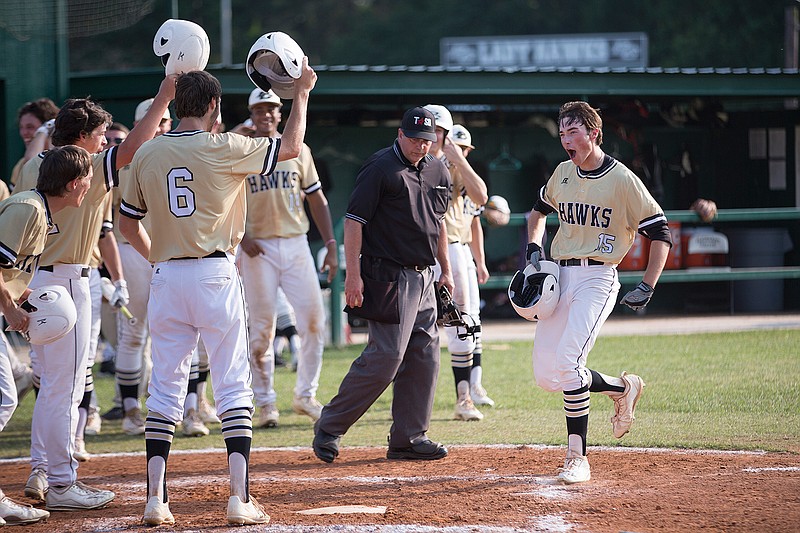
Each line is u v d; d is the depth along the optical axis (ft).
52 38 152.56
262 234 85.46
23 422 96.02
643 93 153.07
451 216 86.07
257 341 86.63
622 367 107.24
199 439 83.51
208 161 53.72
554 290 61.62
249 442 53.83
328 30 516.73
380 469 67.10
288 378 115.65
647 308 171.63
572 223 62.49
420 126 66.33
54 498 58.23
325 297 143.13
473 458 69.56
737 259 165.48
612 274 62.44
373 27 468.34
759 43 359.46
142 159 54.54
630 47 330.95
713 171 178.81
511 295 62.69
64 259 61.31
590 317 61.21
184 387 55.36
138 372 87.92
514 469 65.05
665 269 162.71
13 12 148.97
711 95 155.12
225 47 360.89
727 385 94.63
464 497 57.21
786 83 156.04
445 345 134.92
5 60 148.87
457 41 343.87
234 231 55.57
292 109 57.06
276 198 85.10
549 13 440.45
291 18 506.89
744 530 48.60
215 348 54.70
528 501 55.52
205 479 66.28
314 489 61.26
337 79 145.18
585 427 61.26
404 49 459.73
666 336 132.98
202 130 55.01
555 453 70.13
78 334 60.29
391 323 67.36
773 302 165.17
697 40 364.99
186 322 54.49
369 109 173.06
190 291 53.78
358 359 68.80
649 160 172.96
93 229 62.23
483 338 139.74
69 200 57.16
